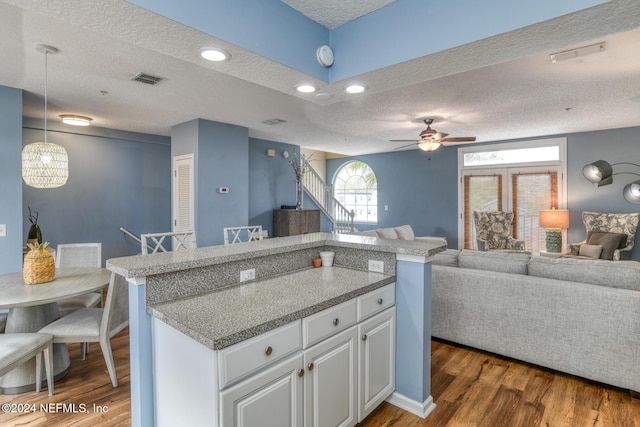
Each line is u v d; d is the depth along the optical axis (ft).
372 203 29.19
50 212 16.37
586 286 8.05
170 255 6.32
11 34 7.87
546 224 18.75
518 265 9.28
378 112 14.78
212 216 16.79
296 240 8.47
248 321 4.69
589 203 18.99
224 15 5.55
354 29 7.09
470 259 10.04
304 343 5.28
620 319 7.59
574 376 8.56
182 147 17.08
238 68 6.75
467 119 16.07
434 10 5.99
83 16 4.86
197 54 6.13
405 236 19.61
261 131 19.25
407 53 6.32
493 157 22.25
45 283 8.37
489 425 6.77
